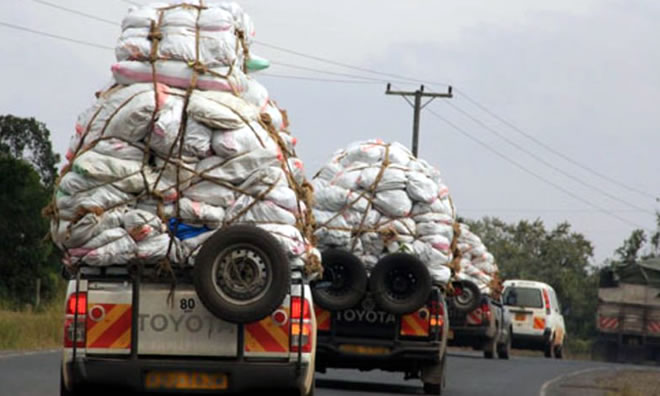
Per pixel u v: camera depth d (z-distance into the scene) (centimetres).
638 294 10944
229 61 2798
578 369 7025
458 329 7719
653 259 11394
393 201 4403
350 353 4306
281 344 2727
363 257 4419
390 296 4212
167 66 2747
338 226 4409
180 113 2688
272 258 2620
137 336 2711
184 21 2808
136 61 2755
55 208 2692
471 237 9550
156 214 2680
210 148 2703
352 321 4334
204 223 2695
